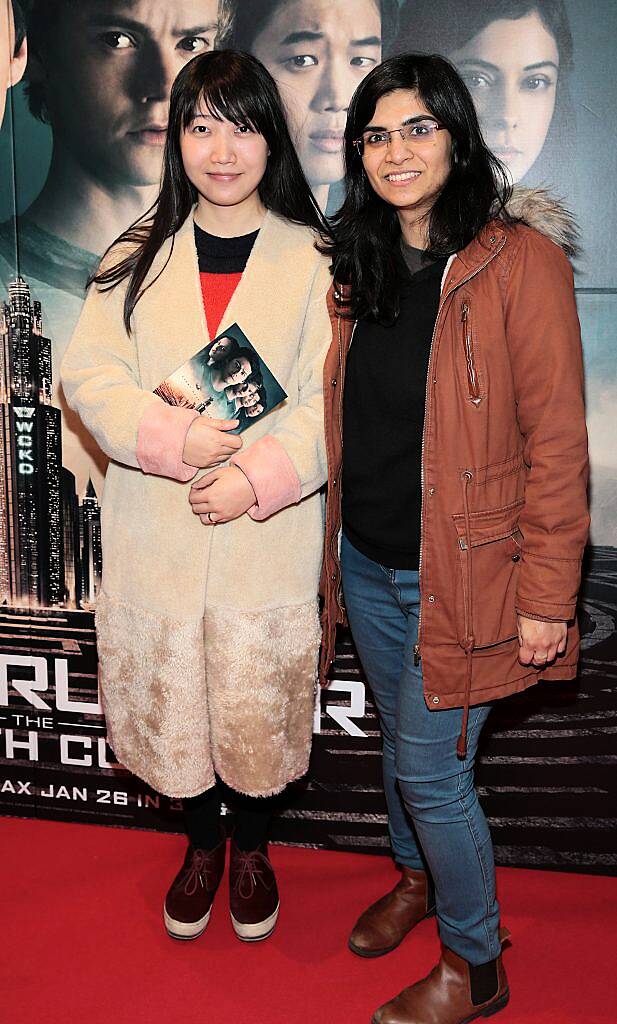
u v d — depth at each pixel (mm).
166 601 1575
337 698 2104
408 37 1845
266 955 1775
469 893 1519
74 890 1979
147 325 1566
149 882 2012
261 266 1559
